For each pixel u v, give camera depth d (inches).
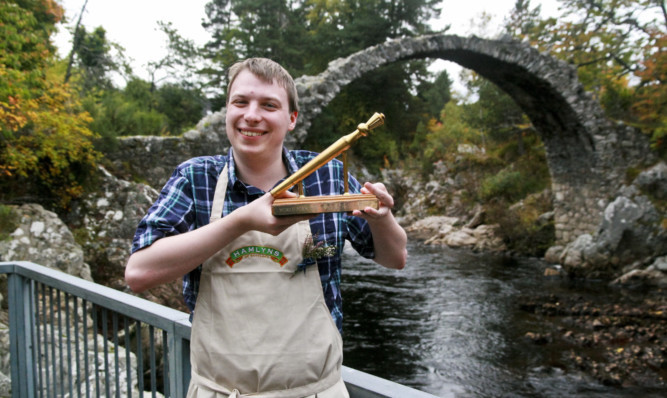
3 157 330.6
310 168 43.3
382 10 1482.5
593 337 353.1
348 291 507.5
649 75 751.1
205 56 1525.6
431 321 403.9
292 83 52.9
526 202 871.1
